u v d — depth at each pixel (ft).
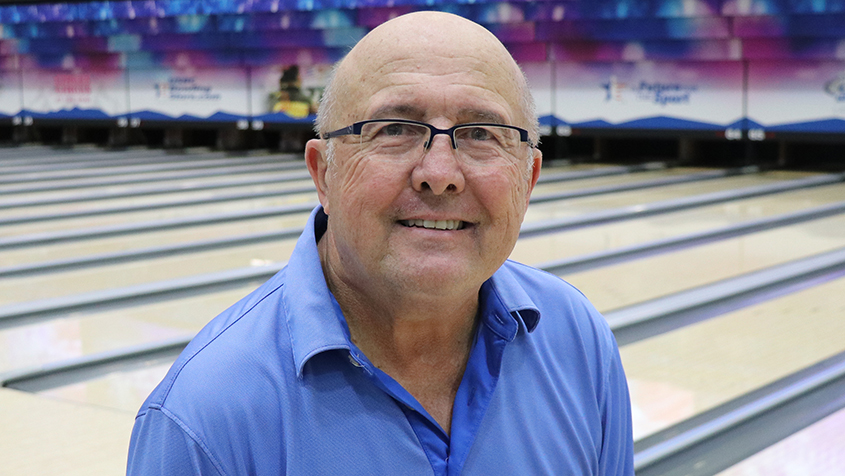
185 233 14.85
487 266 2.53
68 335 9.11
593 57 23.07
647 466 5.85
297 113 27.22
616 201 17.66
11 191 20.22
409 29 2.49
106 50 30.27
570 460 2.72
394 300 2.50
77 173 23.77
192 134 32.63
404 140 2.42
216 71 28.32
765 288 10.53
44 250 13.58
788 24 20.12
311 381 2.42
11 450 6.20
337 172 2.51
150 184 21.33
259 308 2.61
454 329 2.70
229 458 2.31
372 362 2.70
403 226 2.46
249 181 21.67
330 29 25.84
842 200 17.04
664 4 21.50
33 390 7.53
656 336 8.76
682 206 16.84
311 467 2.36
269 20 26.61
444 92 2.39
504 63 2.55
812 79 20.35
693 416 6.68
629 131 23.06
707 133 22.00
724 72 21.47
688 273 11.34
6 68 32.86
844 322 9.04
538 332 2.86
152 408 2.37
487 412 2.60
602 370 2.98
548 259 12.32
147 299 10.66
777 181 20.31
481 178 2.41
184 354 2.51
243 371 2.39
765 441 6.22
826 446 6.10
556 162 25.66
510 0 23.54
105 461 6.05
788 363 7.83
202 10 27.61
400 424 2.47
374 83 2.44
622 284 10.84
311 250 2.69
